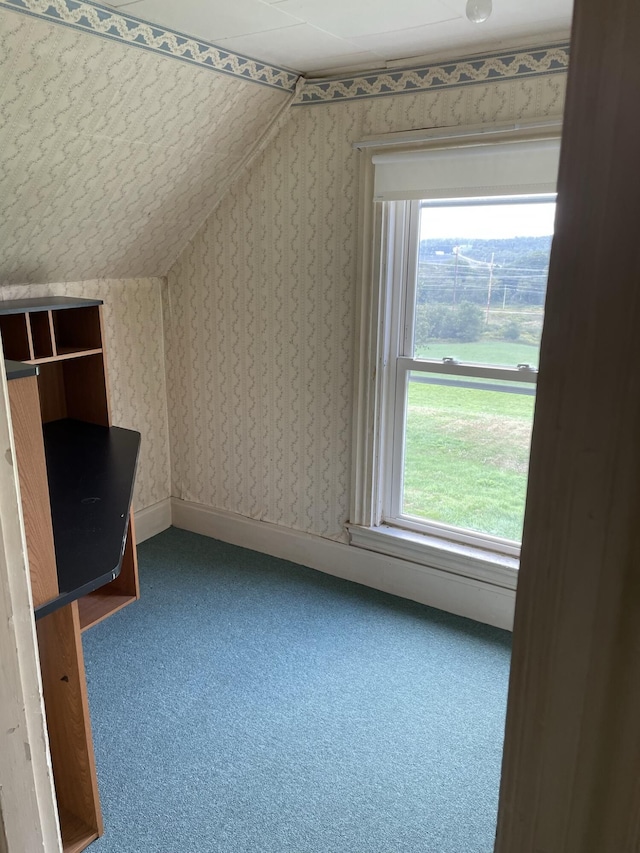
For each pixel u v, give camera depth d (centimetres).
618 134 30
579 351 33
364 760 193
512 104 216
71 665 155
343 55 227
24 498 119
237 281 294
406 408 275
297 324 282
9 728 76
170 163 248
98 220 252
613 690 37
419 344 266
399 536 277
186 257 307
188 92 222
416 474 281
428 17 191
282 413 298
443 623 263
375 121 243
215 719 208
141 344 316
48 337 241
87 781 163
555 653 39
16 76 179
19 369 114
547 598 38
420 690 223
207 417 325
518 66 212
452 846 166
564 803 41
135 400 319
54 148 208
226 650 243
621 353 32
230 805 177
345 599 280
